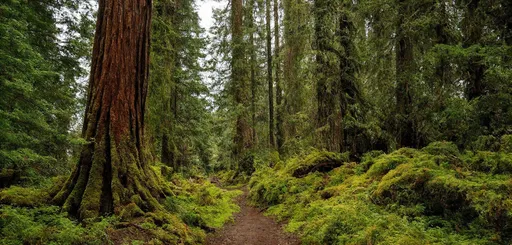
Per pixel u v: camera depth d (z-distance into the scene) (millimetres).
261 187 13117
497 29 8188
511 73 6902
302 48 15750
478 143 7719
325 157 12820
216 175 25609
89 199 6496
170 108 15719
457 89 9094
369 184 9086
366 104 12359
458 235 5367
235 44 21109
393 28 10523
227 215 10094
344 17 12719
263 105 23562
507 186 5438
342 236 6387
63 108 10688
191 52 17312
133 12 7727
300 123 16469
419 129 10297
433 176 6770
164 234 6348
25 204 6391
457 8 8984
